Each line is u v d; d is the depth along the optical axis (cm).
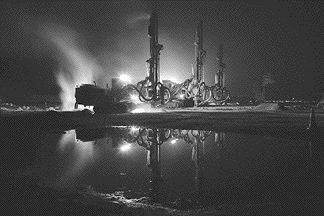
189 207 448
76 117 2062
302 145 956
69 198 501
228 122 1656
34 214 427
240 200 469
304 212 408
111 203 473
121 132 1380
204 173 653
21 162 785
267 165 702
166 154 897
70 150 959
